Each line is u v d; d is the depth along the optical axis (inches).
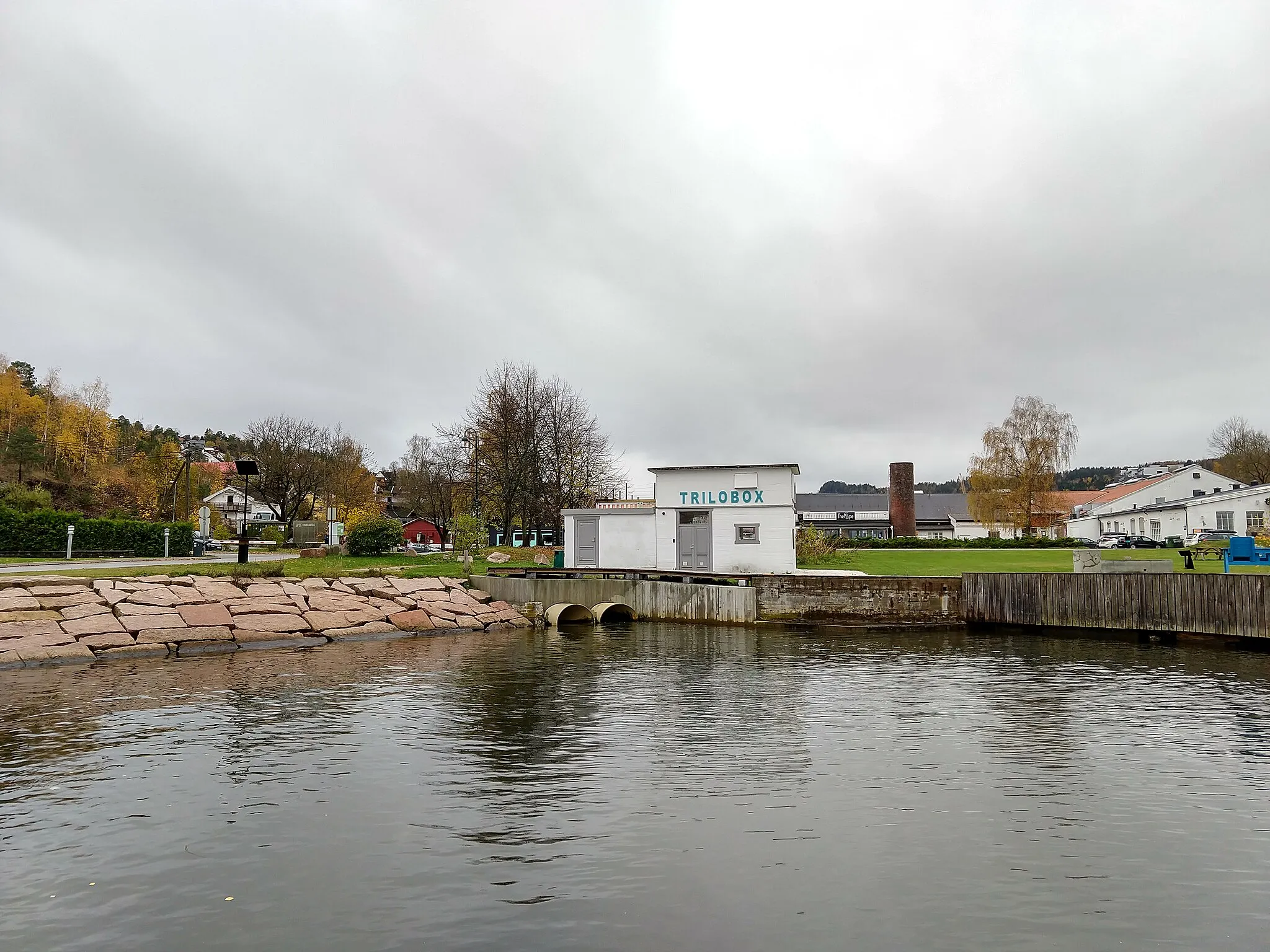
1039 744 524.4
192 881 310.5
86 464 3548.2
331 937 267.3
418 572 1501.0
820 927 276.2
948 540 2623.0
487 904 292.0
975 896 300.5
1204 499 2657.5
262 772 456.4
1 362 4220.0
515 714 616.4
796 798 413.7
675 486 1560.0
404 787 430.6
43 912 284.5
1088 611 1152.2
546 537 2470.5
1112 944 265.4
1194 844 354.0
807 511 4392.2
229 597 1122.0
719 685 747.4
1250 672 824.9
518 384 2404.0
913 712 626.8
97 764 469.1
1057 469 2866.6
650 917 282.4
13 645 865.5
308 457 3368.6
